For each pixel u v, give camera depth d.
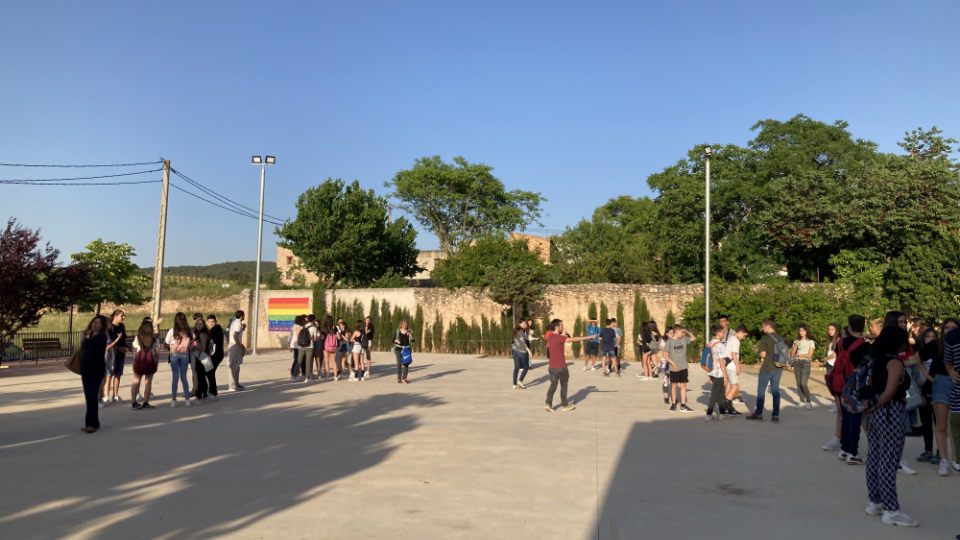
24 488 7.02
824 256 30.27
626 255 36.94
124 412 12.52
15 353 23.05
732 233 32.69
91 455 8.66
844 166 32.75
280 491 6.95
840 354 8.69
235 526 5.80
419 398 14.87
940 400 8.09
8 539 5.44
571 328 31.27
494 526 5.87
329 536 5.57
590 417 12.23
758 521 6.11
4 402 13.56
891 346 6.23
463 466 8.16
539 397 15.17
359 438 9.98
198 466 8.08
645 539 5.57
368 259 41.84
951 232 24.27
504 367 23.97
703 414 12.73
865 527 5.97
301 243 40.81
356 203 41.75
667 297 29.77
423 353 33.16
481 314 33.28
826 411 13.26
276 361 26.05
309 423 11.36
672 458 8.76
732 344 12.55
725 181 32.16
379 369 22.97
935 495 7.07
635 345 29.92
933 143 29.83
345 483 7.30
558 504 6.57
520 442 9.74
